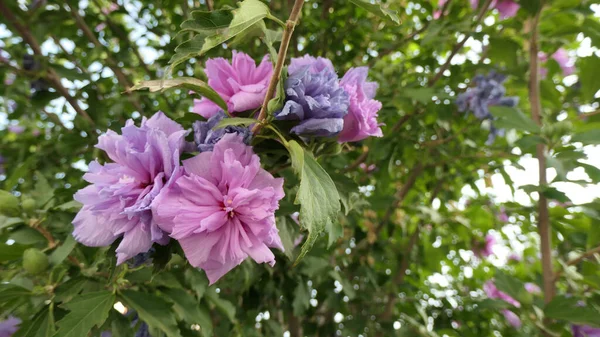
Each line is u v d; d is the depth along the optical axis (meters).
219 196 0.17
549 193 0.28
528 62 0.37
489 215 0.50
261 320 0.44
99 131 0.41
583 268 0.32
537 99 0.33
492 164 0.45
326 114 0.18
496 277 0.31
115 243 0.17
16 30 0.40
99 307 0.21
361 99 0.21
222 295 0.35
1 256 0.24
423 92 0.36
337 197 0.17
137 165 0.17
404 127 0.44
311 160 0.17
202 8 0.44
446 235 0.55
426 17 0.50
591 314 0.26
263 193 0.17
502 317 0.46
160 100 0.49
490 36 0.36
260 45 0.43
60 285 0.23
